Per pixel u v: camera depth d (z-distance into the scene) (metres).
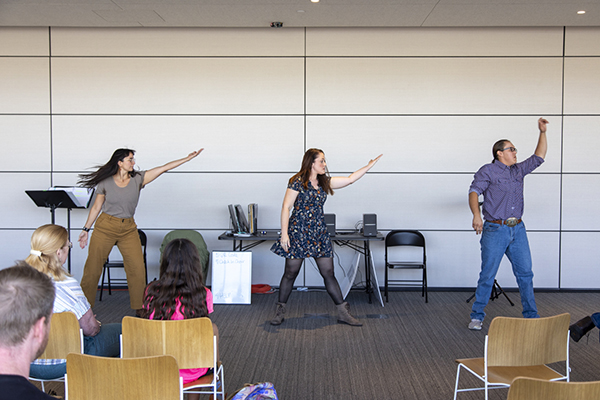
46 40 5.57
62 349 2.29
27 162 5.64
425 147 5.61
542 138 4.07
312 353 3.65
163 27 5.57
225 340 3.96
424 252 5.27
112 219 4.26
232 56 5.60
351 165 5.65
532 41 5.50
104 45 5.59
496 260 4.10
